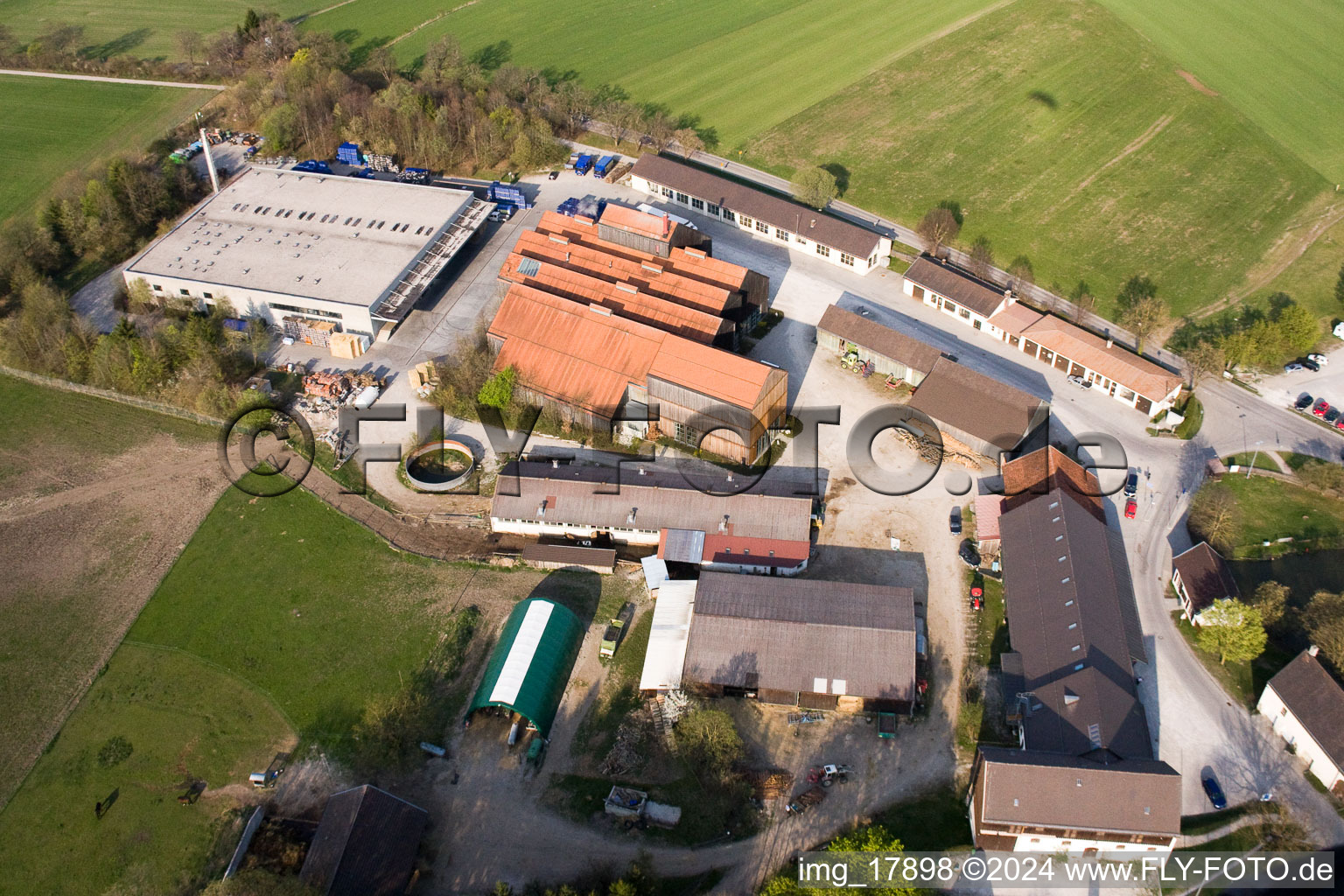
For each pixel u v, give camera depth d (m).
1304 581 98.75
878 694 87.12
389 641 97.06
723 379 110.44
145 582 103.81
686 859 79.25
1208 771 83.44
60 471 116.88
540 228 143.75
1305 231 144.12
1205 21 199.50
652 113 184.25
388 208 149.38
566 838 81.06
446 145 171.75
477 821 82.56
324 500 112.19
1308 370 123.56
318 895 72.62
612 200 161.00
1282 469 110.62
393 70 194.88
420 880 78.69
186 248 142.38
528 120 175.00
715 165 169.25
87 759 88.31
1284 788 82.19
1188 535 104.06
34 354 130.38
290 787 85.69
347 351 129.75
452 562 104.69
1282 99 174.25
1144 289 136.75
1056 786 75.69
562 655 92.62
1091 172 160.50
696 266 131.50
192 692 93.38
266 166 165.50
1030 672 88.81
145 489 114.19
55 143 180.88
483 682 91.12
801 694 88.06
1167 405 118.00
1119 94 178.75
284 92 185.88
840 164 167.62
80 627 99.38
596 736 88.38
